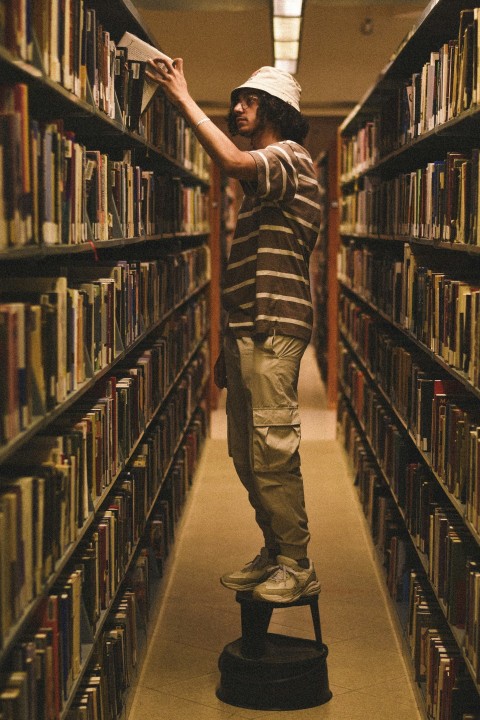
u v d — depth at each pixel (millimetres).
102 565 2873
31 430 1922
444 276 3279
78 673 2492
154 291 4250
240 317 3277
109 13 3312
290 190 3113
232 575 3387
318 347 11383
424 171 3625
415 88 3828
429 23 3498
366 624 4078
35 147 1974
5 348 1753
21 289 2271
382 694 3428
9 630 1795
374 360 5305
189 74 10703
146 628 3811
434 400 3320
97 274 3176
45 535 2096
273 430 3186
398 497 4207
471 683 2734
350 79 11062
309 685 3307
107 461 2996
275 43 7109
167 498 4832
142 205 3973
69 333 2402
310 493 6160
